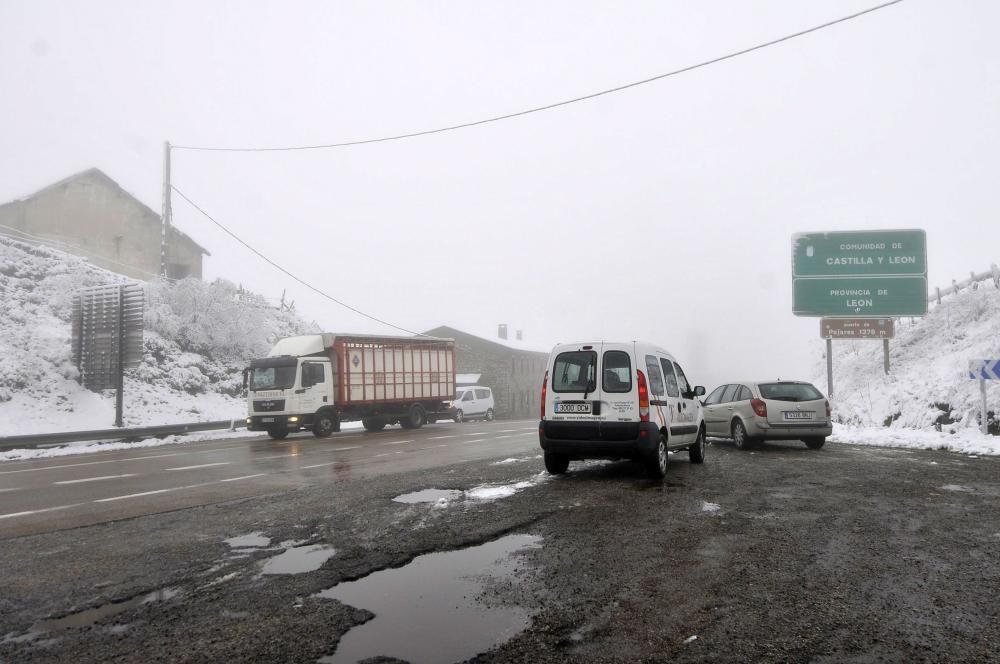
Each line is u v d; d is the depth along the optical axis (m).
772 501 7.23
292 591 4.14
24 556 5.19
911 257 20.25
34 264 32.56
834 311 20.70
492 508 6.88
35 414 21.59
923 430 16.23
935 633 3.39
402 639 3.33
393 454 13.50
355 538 5.57
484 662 3.05
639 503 7.13
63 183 40.06
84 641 3.35
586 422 9.07
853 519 6.24
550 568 4.61
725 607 3.78
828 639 3.31
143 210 44.22
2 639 3.40
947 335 22.05
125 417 23.81
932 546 5.20
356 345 22.14
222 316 32.72
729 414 14.28
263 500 7.71
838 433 16.59
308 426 20.17
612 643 3.27
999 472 9.66
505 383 52.19
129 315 21.44
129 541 5.66
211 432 22.06
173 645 3.29
